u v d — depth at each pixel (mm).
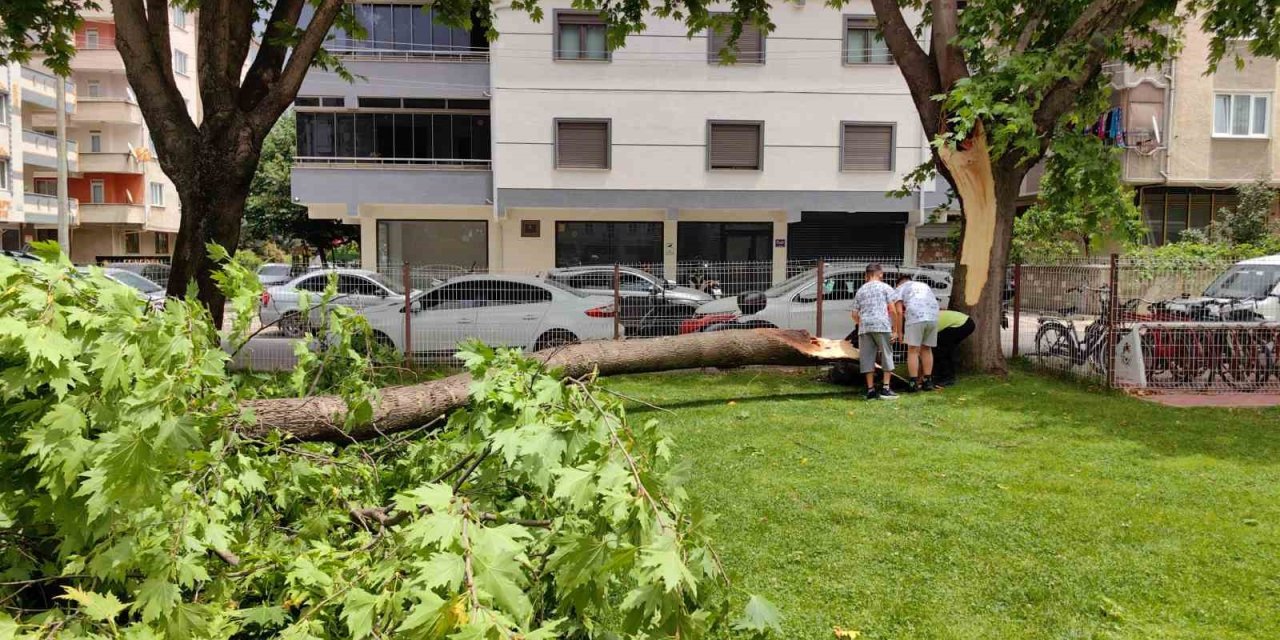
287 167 35531
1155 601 3846
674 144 22641
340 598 2068
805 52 22547
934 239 25562
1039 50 9508
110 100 40906
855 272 12000
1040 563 4273
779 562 4293
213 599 2256
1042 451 6582
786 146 22750
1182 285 10484
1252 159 22344
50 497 2027
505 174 22500
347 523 2906
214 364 2340
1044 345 11141
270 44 8492
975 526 4797
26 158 35656
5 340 1989
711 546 2109
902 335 9508
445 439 3186
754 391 9562
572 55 22359
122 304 2260
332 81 22438
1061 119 10297
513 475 2527
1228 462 6238
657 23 22281
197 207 7918
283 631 2049
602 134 22641
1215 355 9609
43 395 2162
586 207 22766
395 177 22781
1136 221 10703
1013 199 10492
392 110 22688
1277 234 20688
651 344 8375
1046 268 11297
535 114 22406
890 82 22625
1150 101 22141
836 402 8805
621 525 1904
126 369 2051
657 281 12500
